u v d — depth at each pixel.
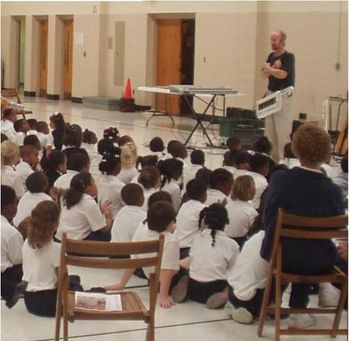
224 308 4.42
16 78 23.12
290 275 3.79
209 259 4.44
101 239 5.13
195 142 12.02
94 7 19.06
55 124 8.65
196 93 11.01
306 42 13.43
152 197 4.86
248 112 12.20
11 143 6.07
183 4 16.28
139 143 11.63
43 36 21.88
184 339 3.94
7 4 22.67
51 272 4.09
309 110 13.43
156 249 3.52
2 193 4.41
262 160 6.21
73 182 5.12
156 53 17.70
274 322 4.24
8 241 4.30
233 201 5.07
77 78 19.92
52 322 4.09
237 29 14.86
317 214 3.82
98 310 3.49
